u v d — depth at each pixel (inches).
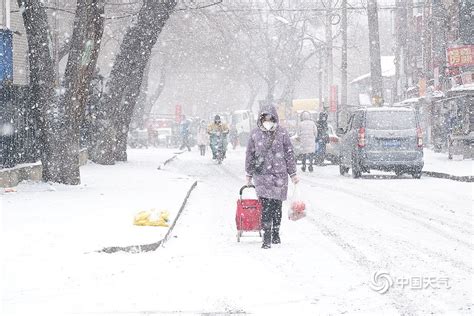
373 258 703.7
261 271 642.8
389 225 928.9
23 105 1481.3
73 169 1368.1
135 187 1348.4
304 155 1994.3
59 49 2006.6
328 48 4092.0
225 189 1451.8
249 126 4471.0
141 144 3996.1
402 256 713.0
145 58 2007.9
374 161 1668.3
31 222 872.3
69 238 759.7
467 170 1784.0
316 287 578.6
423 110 3452.3
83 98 1363.2
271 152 787.4
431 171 1779.0
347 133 1812.3
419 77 3501.5
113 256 698.2
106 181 1478.8
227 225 940.6
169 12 1931.6
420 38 3538.4
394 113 1688.0
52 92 1350.9
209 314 500.1
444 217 1003.3
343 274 628.4
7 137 1362.0
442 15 2942.9
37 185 1330.0
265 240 767.7
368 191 1374.3
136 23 1977.1
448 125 2746.1
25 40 1785.2
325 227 916.6
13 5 1713.8
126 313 502.6
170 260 692.1
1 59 1293.1
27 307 516.4
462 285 581.9
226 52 4441.4
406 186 1482.5
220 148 2432.3
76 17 1332.4
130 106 2139.5
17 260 660.1
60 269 632.4
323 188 1443.2
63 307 517.3
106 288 576.1
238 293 559.8
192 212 1072.8
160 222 853.2
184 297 547.8
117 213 960.9
